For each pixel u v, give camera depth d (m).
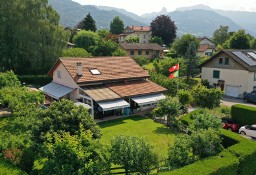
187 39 85.06
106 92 36.09
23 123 23.42
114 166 20.03
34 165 19.41
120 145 17.61
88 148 16.56
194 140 19.77
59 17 57.19
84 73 37.72
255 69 50.22
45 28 53.81
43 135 18.25
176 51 87.62
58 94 37.22
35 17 53.53
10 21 52.75
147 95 39.19
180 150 18.92
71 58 40.19
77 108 20.00
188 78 59.09
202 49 99.19
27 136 19.64
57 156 16.05
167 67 58.31
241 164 18.86
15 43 53.16
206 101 36.53
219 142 20.75
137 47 92.50
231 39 93.19
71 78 37.72
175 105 32.19
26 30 52.75
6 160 17.42
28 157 18.08
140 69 43.97
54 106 19.77
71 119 19.00
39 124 18.77
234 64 51.34
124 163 17.44
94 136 19.27
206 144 19.59
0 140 19.03
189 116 30.50
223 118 33.53
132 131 30.30
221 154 19.27
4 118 32.12
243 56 52.69
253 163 20.11
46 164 16.41
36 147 18.42
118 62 43.53
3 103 32.62
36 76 52.97
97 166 16.00
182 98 36.88
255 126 29.73
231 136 22.62
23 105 26.44
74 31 107.31
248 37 92.31
